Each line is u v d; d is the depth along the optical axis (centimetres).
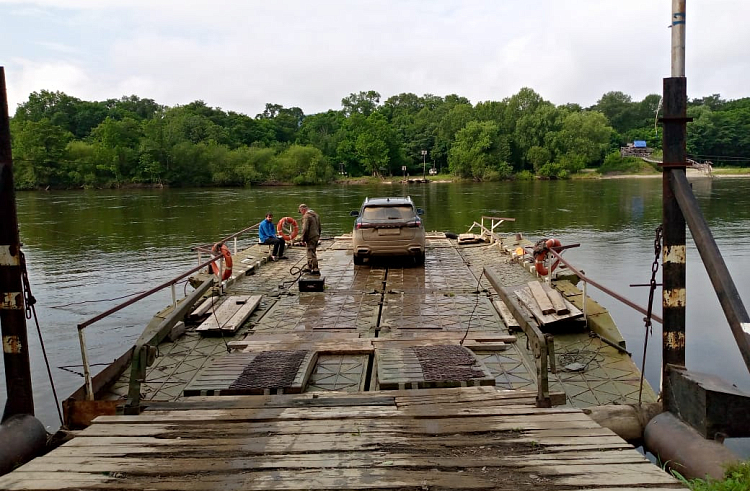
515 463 365
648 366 963
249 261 1496
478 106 10256
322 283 1158
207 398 545
